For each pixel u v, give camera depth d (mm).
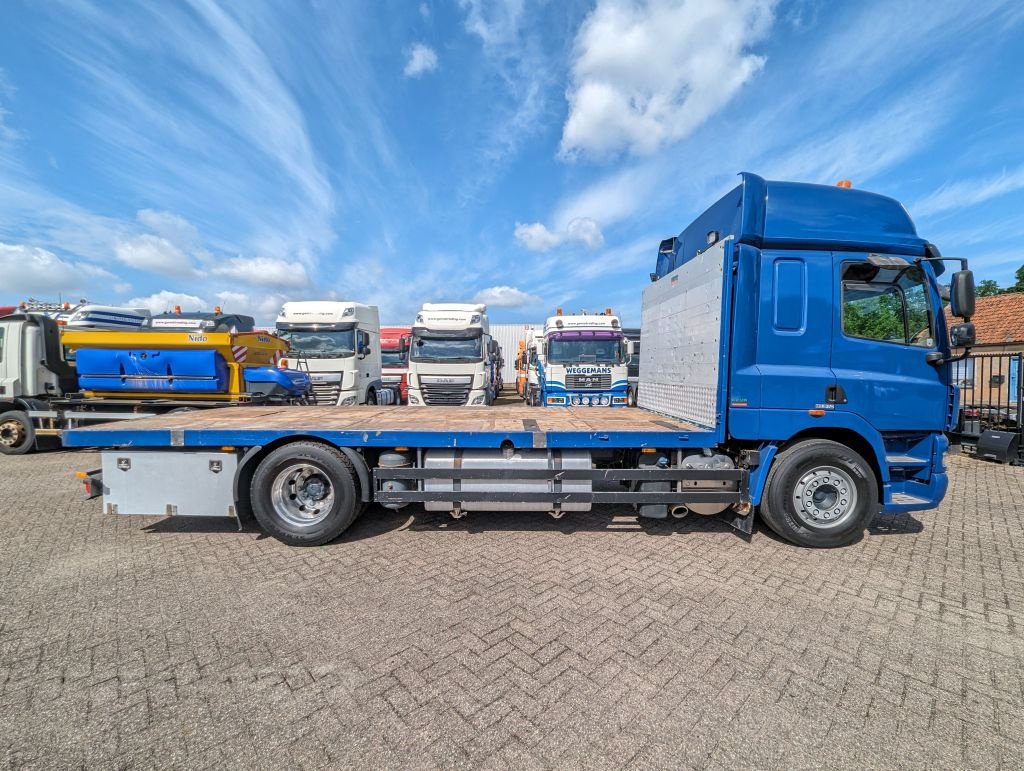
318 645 2781
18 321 8469
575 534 4621
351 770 1927
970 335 4172
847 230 4383
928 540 4590
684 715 2250
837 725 2197
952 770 1957
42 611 3137
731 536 4617
